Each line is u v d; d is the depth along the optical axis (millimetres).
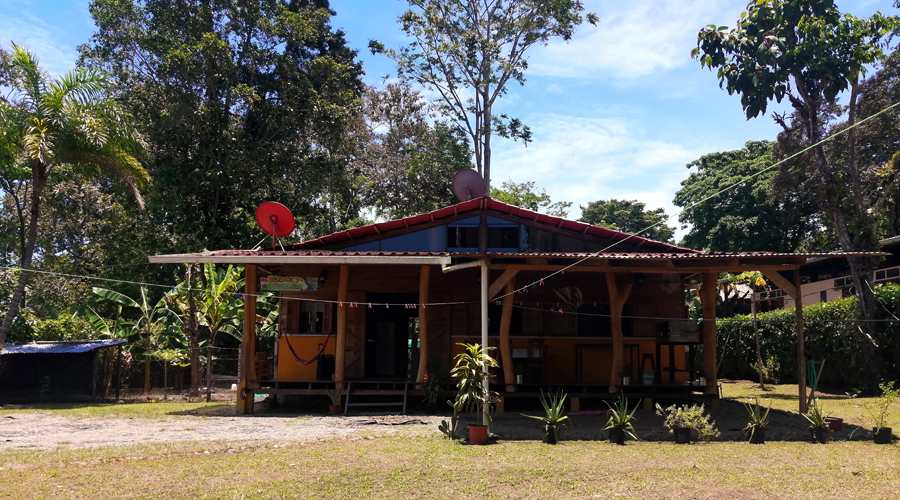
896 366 18141
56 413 13961
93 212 26672
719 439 10570
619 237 14727
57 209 25625
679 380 15523
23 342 17719
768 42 17203
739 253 12156
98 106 16578
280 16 25281
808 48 17359
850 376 19094
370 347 16500
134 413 13922
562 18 30297
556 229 14992
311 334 15578
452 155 34406
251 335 14109
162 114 22375
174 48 23125
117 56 24828
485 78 31281
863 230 18844
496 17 31625
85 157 16484
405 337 16656
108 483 7180
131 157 17250
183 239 24531
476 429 9938
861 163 23453
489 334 15469
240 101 24328
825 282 27094
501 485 7250
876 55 17828
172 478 7434
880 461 8680
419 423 12133
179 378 20844
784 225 33125
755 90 17656
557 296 15602
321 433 10938
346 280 14172
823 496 6832
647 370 14672
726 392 19578
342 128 25906
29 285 25797
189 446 9484
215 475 7598
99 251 26719
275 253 12984
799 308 12156
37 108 15938
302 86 25109
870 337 17891
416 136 35406
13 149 16203
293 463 8305
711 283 14352
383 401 14945
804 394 11812
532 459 8664
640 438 10562
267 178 25531
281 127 25141
